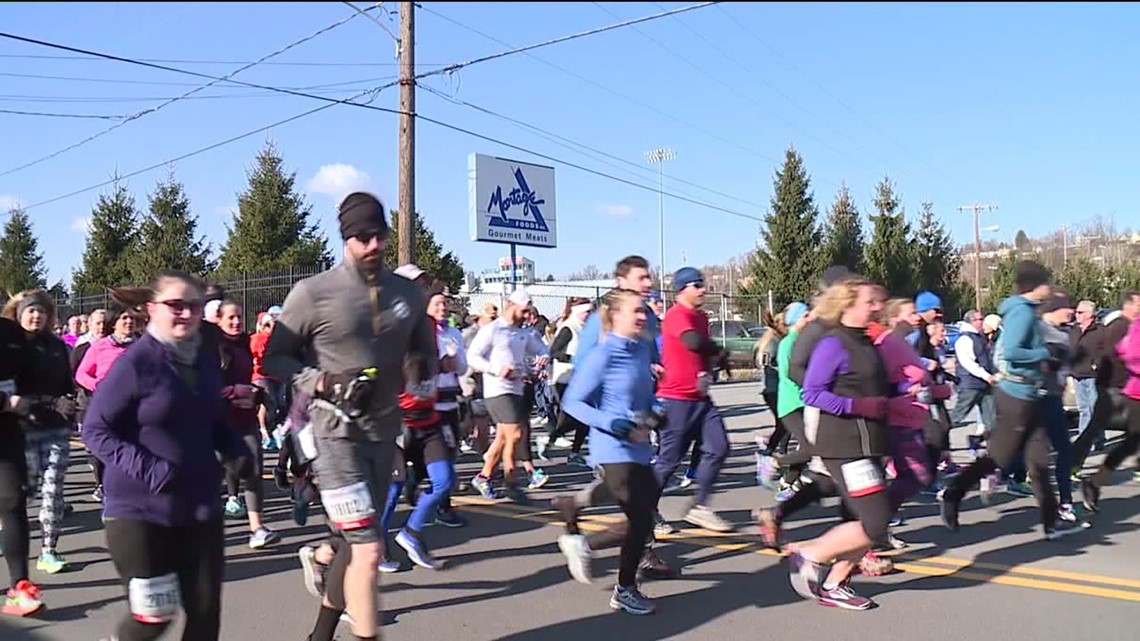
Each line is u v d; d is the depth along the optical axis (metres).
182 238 35.19
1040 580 5.56
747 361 29.83
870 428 4.73
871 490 4.73
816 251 42.12
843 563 5.06
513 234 20.97
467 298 21.84
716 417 6.66
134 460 3.30
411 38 15.73
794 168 42.47
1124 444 7.27
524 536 6.93
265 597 5.41
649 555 5.68
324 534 7.00
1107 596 5.24
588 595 5.39
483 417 8.95
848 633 4.66
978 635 4.61
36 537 7.09
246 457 3.76
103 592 5.55
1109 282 41.50
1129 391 7.20
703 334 6.54
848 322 4.79
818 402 4.72
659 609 5.11
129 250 35.78
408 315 3.78
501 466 10.09
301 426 3.72
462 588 5.55
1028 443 6.54
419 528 5.96
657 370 5.41
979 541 6.53
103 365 6.66
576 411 4.92
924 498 8.15
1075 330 10.95
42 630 4.86
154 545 3.36
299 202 35.31
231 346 6.36
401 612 5.09
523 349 8.48
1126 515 7.32
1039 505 6.59
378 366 3.69
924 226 43.28
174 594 3.42
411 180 15.74
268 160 35.06
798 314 7.62
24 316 5.64
